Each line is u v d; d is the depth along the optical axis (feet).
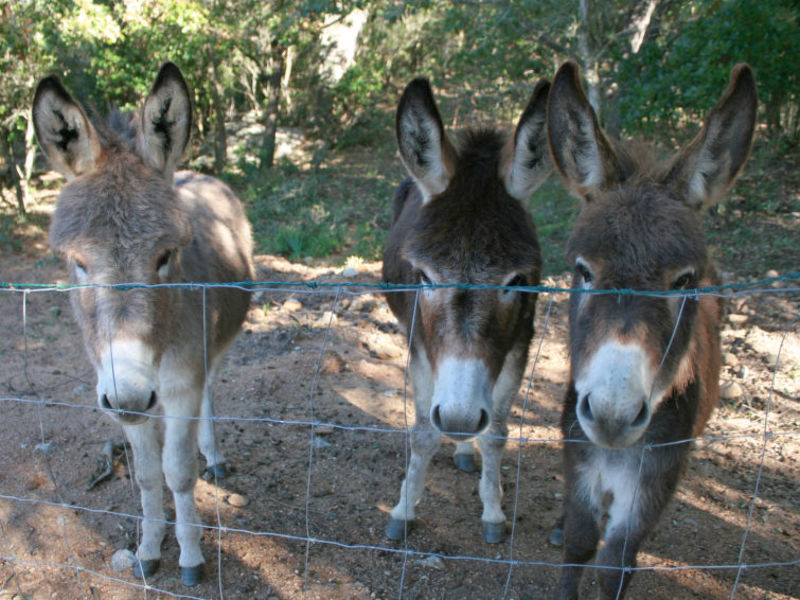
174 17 34.47
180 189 13.41
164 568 11.32
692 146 7.96
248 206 35.81
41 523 12.13
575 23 26.78
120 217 8.71
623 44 27.66
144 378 8.50
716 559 11.36
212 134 47.09
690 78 24.21
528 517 12.69
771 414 15.61
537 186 10.28
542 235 27.02
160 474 11.17
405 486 12.04
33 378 17.30
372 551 11.69
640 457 8.57
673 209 7.55
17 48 30.42
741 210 27.53
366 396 16.88
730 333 19.31
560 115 8.54
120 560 11.29
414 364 11.48
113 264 8.55
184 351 10.28
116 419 8.61
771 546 11.64
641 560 11.33
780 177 30.19
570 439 9.09
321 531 12.16
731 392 16.35
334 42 50.03
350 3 27.22
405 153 9.96
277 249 28.68
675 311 7.40
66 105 8.92
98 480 13.21
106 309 8.47
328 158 45.27
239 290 13.71
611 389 6.80
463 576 11.10
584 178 8.81
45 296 23.31
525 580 11.03
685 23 28.78
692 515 12.50
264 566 11.26
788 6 26.30
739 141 7.93
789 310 20.20
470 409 8.75
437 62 48.06
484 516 12.19
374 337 20.22
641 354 6.90
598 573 8.88
